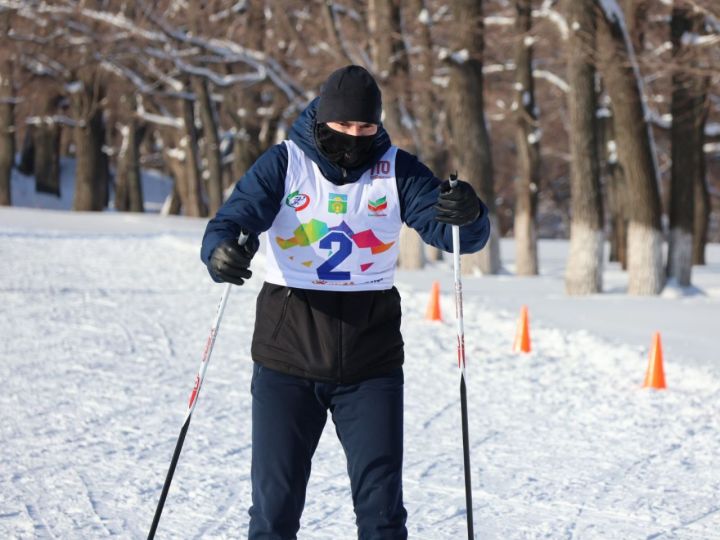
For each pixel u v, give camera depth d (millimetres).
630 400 22891
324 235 9820
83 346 28766
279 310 9969
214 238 9320
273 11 81062
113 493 15125
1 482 15492
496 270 63594
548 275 70688
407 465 17234
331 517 14227
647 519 14500
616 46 47469
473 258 63219
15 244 66812
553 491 15828
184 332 32031
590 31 48344
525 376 25688
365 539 9688
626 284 58625
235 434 18969
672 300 45312
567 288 49719
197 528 13648
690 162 50438
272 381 9898
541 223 175125
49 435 18500
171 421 19875
